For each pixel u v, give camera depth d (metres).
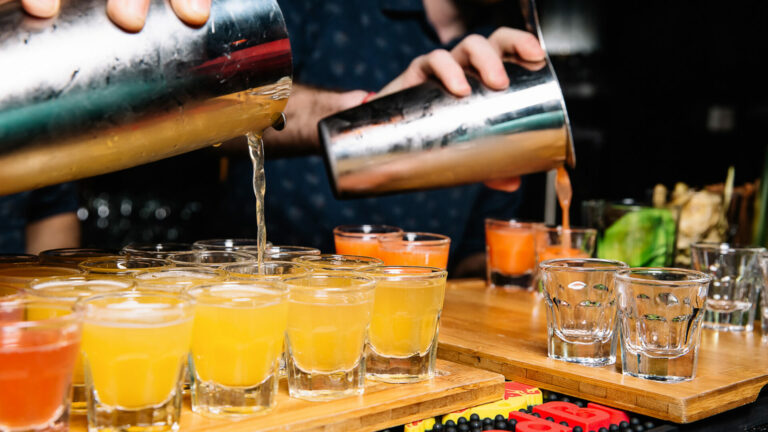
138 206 3.54
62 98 0.91
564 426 0.98
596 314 1.20
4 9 0.89
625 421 1.07
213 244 1.36
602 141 2.46
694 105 2.27
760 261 1.44
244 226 2.22
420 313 1.05
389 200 2.31
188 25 0.99
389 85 1.54
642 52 2.38
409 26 2.35
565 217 1.77
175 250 1.29
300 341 0.97
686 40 2.30
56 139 0.92
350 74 2.26
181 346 0.84
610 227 1.84
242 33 1.03
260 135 1.20
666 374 1.12
